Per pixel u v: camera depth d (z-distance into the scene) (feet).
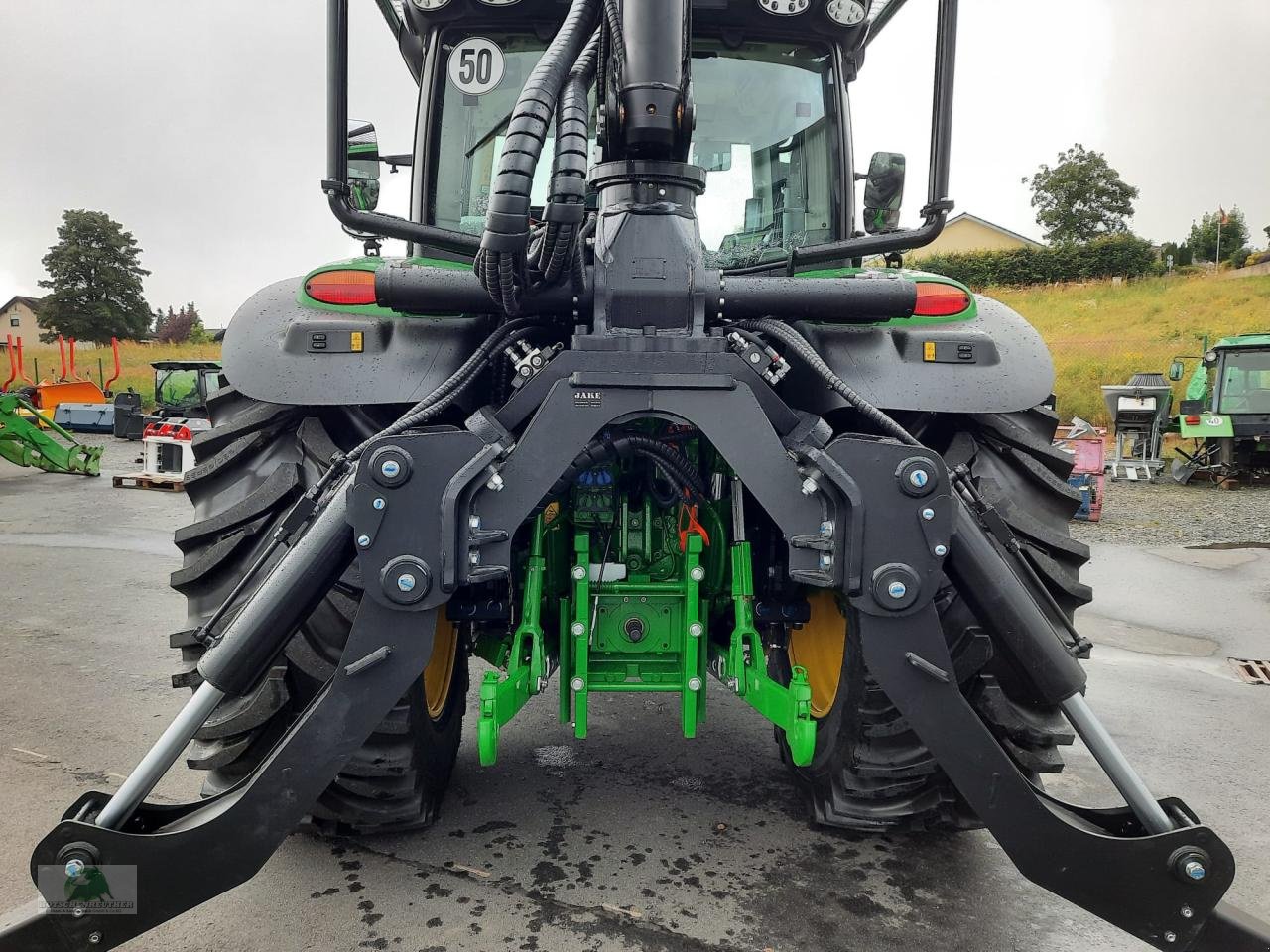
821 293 6.47
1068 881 5.43
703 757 10.52
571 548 8.30
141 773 5.24
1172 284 104.17
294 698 6.97
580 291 6.21
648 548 7.97
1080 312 94.58
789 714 6.61
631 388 5.45
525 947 6.82
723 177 9.56
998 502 7.80
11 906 7.27
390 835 8.55
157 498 33.06
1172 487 40.96
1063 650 5.60
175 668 13.69
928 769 7.48
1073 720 5.64
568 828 8.73
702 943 6.91
